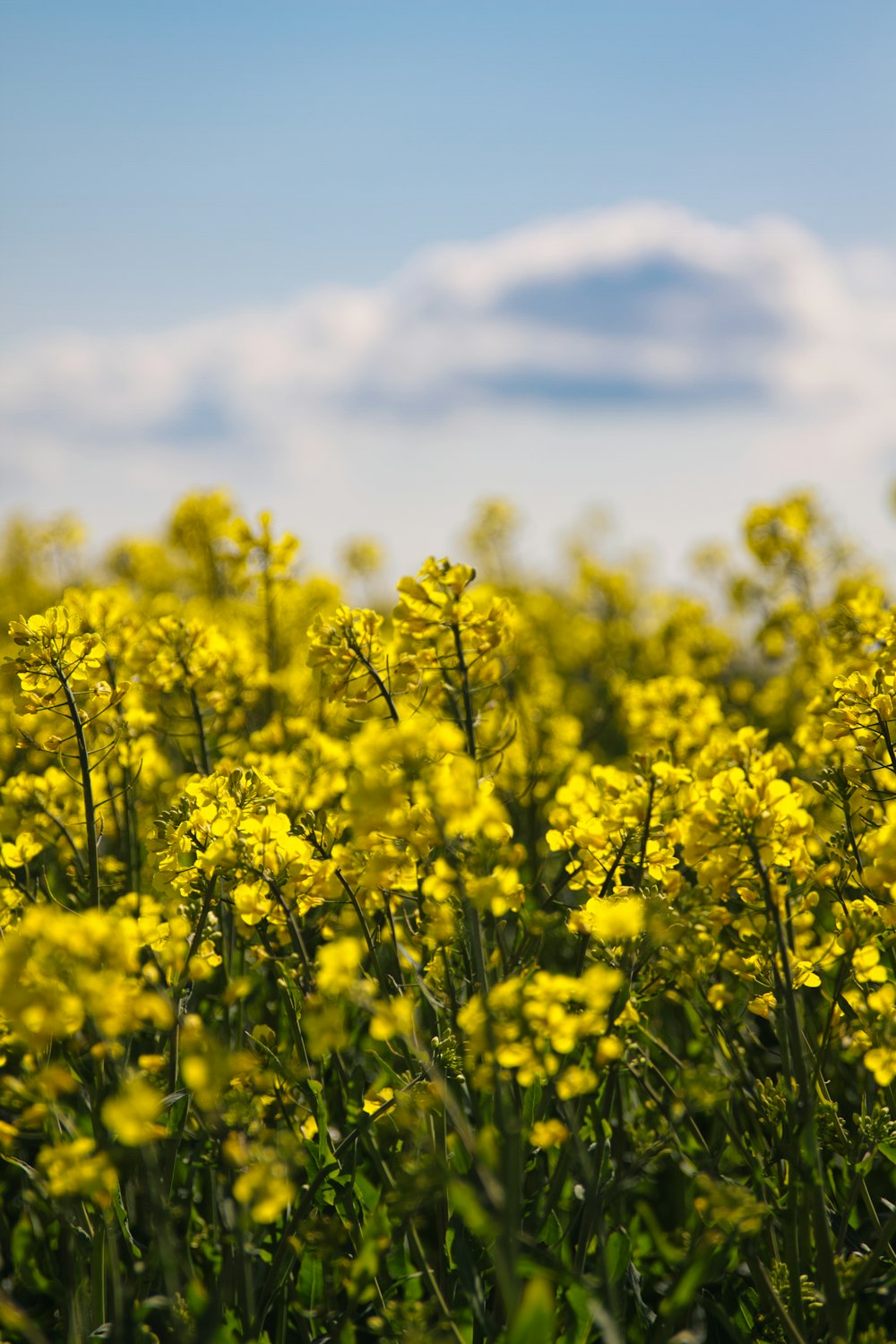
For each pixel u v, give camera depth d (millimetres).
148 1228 2615
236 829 2545
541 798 4254
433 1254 2777
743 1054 3082
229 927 3186
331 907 2990
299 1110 2541
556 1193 2312
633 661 8945
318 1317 2465
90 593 4047
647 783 2537
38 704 2709
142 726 3639
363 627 2928
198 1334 1668
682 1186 2910
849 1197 2381
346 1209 2373
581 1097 2512
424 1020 2758
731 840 2293
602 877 2588
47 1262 2646
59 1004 1635
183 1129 2359
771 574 6492
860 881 2766
